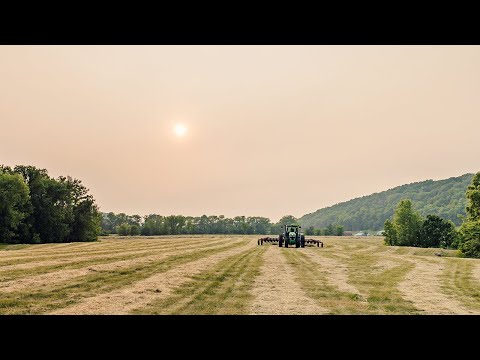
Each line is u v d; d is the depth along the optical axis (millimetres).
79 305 10812
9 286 13047
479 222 53156
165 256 26688
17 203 66750
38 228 72938
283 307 11484
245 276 17797
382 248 56000
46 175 76688
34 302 10938
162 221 139750
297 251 36781
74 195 79500
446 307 12328
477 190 55844
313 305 11891
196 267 20625
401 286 16453
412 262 28484
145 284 14523
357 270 21938
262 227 185375
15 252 29344
